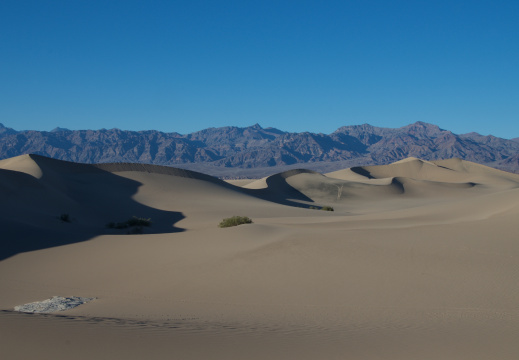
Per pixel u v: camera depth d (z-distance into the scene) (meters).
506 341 9.70
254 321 12.27
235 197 82.50
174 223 52.03
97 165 80.94
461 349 9.04
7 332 8.59
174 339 9.11
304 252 21.42
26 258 24.34
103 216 55.69
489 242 21.97
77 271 21.70
